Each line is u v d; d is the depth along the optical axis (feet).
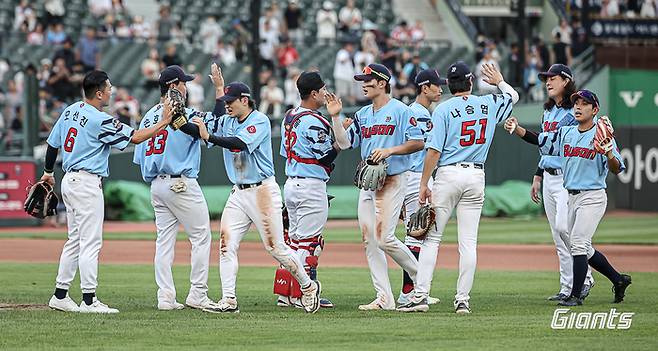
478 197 123.95
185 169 125.90
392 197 126.41
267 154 124.26
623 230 268.62
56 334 106.93
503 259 198.49
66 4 352.08
